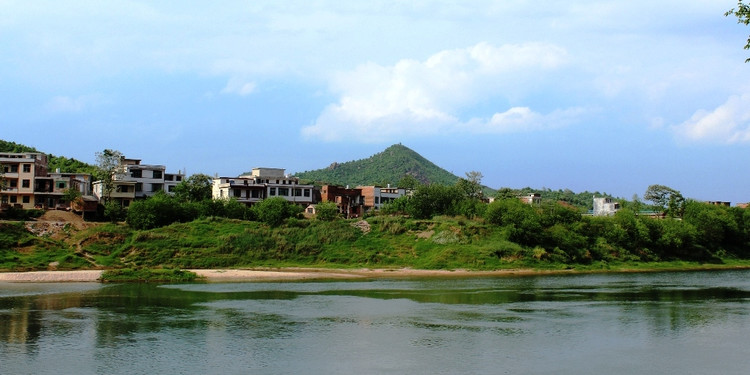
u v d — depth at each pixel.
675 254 126.25
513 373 35.81
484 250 108.19
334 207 125.06
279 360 38.47
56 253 92.19
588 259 114.06
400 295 68.44
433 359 38.88
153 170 140.12
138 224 106.19
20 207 112.94
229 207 122.12
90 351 40.19
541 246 111.56
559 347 42.28
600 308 59.25
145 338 44.12
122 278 81.19
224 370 36.16
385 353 40.25
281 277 88.44
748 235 138.12
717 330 48.28
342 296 67.12
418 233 116.69
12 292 67.81
